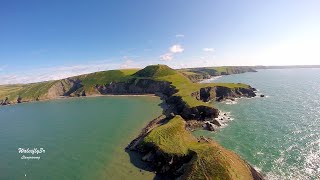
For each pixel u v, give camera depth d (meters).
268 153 57.00
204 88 141.75
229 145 63.38
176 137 62.00
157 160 54.91
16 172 58.84
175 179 47.44
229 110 106.56
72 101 196.88
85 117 118.06
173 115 89.69
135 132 80.94
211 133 74.81
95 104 162.25
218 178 42.28
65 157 65.19
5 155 72.19
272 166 50.59
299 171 47.91
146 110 118.69
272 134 70.06
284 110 100.38
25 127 111.00
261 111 100.69
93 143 74.25
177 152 53.44
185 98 112.12
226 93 141.50
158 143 59.31
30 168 60.38
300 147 59.31
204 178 42.78
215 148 52.22
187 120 91.12
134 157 59.88
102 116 115.44
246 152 58.28
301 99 126.06
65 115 130.88
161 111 111.88
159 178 49.62
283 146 60.62
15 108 191.38
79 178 52.41
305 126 75.94
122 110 126.44
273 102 120.00
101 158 61.59
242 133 72.69
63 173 55.59
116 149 66.56
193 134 74.69
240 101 128.25
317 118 84.88
